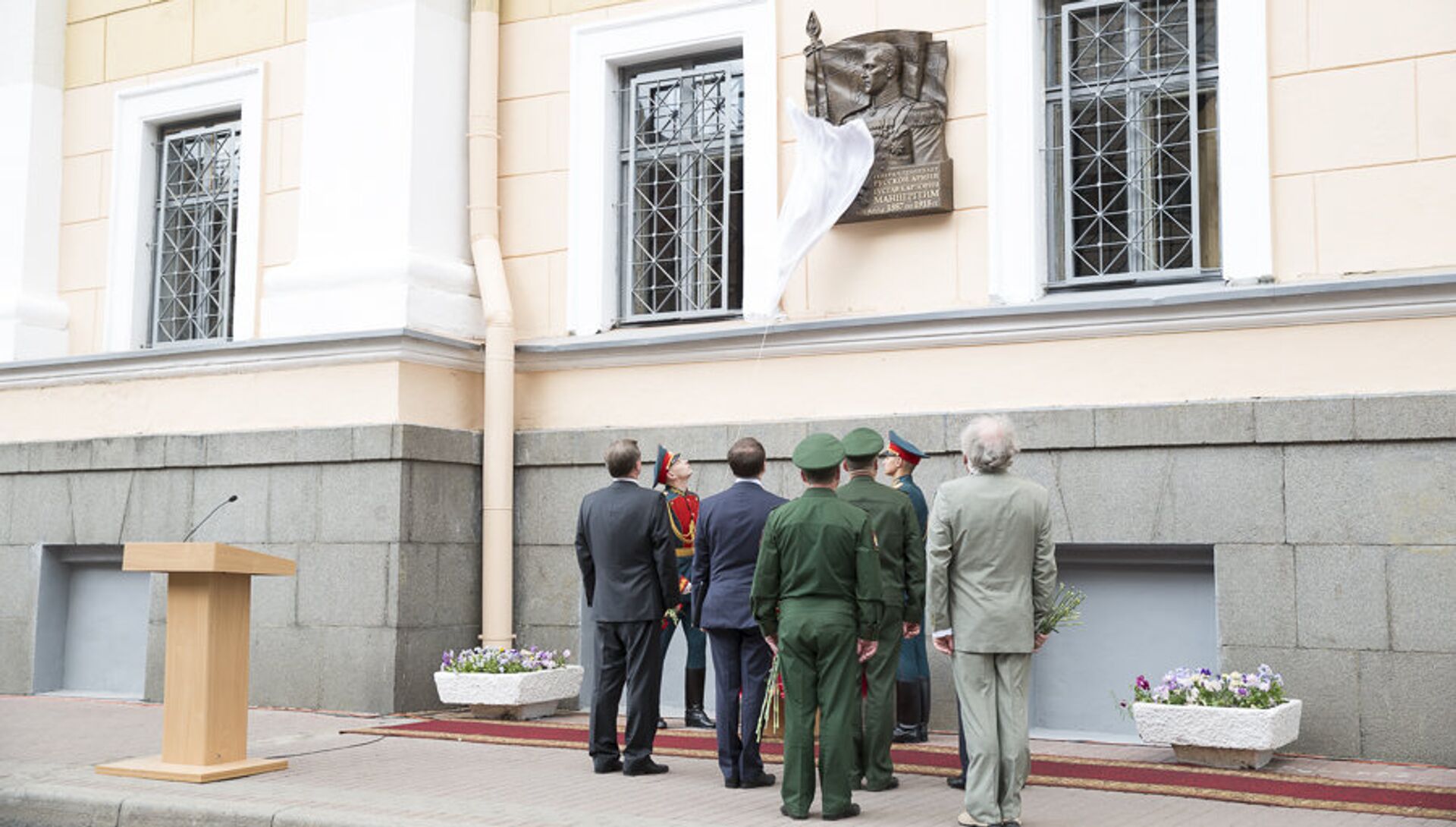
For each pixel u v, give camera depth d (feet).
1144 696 29.22
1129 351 32.22
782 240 36.04
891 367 34.81
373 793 25.55
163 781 26.86
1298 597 30.04
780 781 26.71
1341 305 30.09
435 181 39.81
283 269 40.42
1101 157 33.91
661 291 39.58
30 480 42.88
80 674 42.70
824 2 36.86
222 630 27.99
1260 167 31.63
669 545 27.68
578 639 37.93
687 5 38.63
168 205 45.11
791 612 23.77
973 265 34.53
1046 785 25.94
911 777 27.17
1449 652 28.58
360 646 36.94
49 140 45.78
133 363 41.19
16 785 26.61
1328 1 31.32
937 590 22.89
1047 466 32.71
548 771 28.07
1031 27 34.22
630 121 40.11
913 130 35.04
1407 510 29.19
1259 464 30.63
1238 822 22.52
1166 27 33.42
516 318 40.29
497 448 38.73
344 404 38.14
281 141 42.60
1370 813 23.20
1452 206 29.84
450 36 40.60
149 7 45.14
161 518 40.47
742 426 36.27
